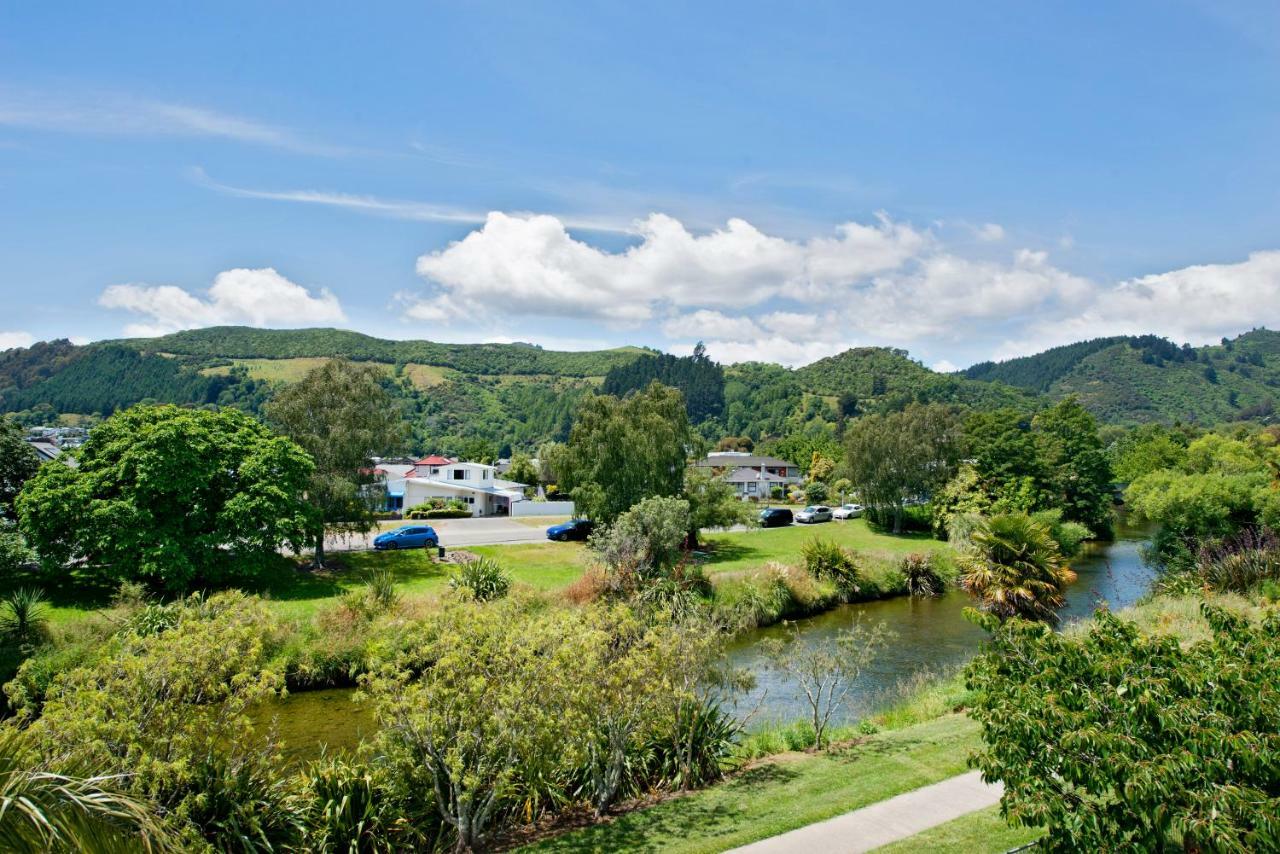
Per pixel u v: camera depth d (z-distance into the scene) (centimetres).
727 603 3291
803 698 2198
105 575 3059
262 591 3322
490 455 10781
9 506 3350
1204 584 3003
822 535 5559
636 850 1118
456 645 1207
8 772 585
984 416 6656
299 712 2194
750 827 1151
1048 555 3172
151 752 1059
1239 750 666
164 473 3095
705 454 4838
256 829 1108
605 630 1448
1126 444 11675
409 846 1206
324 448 3956
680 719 1524
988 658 977
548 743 1238
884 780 1316
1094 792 742
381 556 4172
